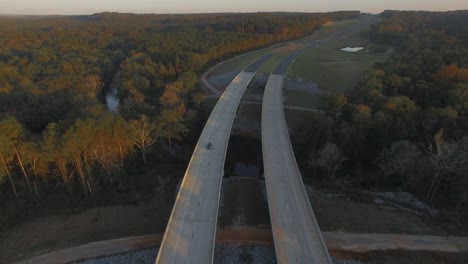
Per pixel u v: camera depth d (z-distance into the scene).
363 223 56.97
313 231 49.09
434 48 137.50
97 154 70.00
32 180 69.25
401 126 78.50
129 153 78.31
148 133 79.12
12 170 69.50
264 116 88.50
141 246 53.59
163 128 82.50
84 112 82.19
